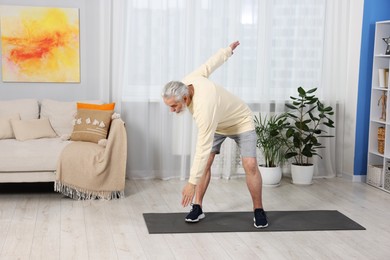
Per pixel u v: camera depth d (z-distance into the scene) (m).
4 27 5.87
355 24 6.24
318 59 6.31
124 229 4.29
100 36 5.94
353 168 6.30
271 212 4.85
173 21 5.98
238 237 4.15
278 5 6.15
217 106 3.90
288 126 6.02
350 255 3.81
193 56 6.05
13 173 5.03
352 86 6.30
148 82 6.00
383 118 6.03
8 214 4.62
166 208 4.91
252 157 4.33
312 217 4.71
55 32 5.97
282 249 3.90
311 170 6.01
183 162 6.10
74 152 5.08
